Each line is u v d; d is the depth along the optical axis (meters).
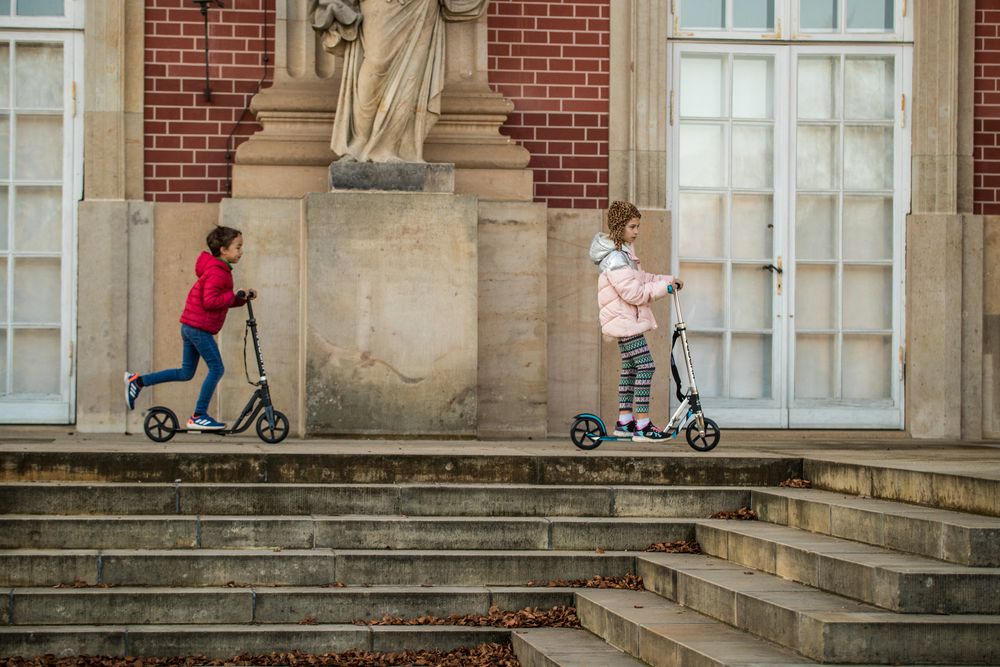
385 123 11.50
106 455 8.90
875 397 12.77
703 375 12.67
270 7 12.18
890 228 12.78
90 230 11.98
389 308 11.34
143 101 12.10
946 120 12.71
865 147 12.80
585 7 12.43
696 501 9.00
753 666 5.92
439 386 11.38
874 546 7.29
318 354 11.29
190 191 12.09
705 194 12.71
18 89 12.26
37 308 12.23
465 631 7.87
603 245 10.38
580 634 7.75
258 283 11.76
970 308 12.70
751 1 12.76
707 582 7.27
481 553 8.45
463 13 11.93
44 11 12.26
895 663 5.94
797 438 12.47
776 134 12.76
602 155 12.44
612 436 10.30
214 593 7.98
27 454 8.88
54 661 7.60
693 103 12.71
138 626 7.86
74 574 8.13
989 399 12.70
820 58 12.79
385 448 9.80
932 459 8.98
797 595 6.74
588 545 8.69
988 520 6.82
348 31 11.51
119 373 11.96
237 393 11.73
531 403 12.01
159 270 12.02
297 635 7.80
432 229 11.38
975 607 6.23
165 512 8.69
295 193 11.91
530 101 12.38
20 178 12.23
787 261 12.73
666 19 12.55
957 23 12.71
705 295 12.70
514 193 12.10
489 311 11.98
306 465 9.04
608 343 12.32
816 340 12.79
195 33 12.14
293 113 11.94
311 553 8.34
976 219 12.71
